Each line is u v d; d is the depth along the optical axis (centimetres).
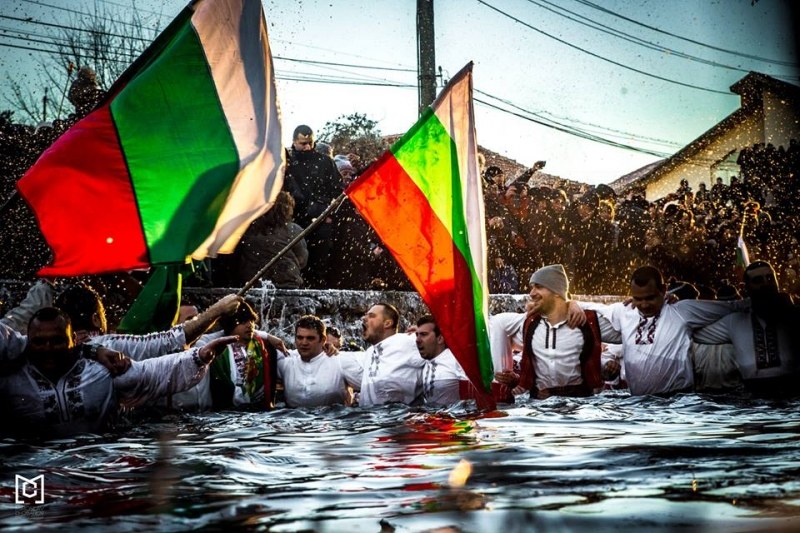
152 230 626
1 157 951
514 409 731
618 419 646
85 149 619
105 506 333
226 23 658
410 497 338
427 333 858
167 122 638
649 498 320
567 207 1516
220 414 788
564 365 867
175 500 341
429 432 588
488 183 1441
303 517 304
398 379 869
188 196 634
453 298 717
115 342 683
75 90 973
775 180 2612
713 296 1019
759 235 2142
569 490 342
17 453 495
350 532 279
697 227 1814
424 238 715
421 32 1836
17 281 924
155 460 460
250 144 653
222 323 862
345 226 1238
